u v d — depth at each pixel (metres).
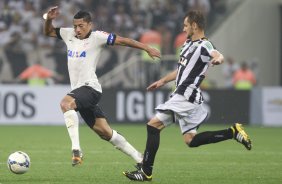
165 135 58.94
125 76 75.06
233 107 70.62
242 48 83.94
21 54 75.81
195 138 29.22
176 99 28.59
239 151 44.56
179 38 74.44
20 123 68.50
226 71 80.12
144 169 28.69
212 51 27.88
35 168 33.69
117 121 69.00
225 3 85.12
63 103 29.47
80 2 84.12
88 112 30.48
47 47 80.62
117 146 30.86
